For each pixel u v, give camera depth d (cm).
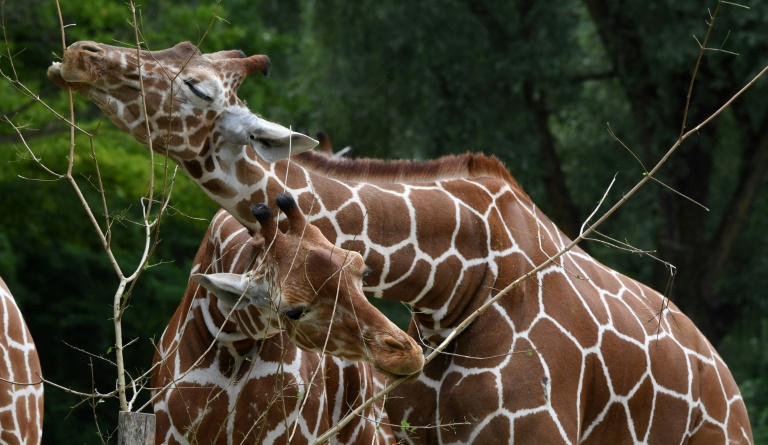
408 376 1042
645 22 3262
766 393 3803
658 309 1420
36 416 1262
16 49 2850
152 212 2794
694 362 1411
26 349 1262
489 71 3372
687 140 3450
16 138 2805
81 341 4041
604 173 3678
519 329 1249
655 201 3497
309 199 1177
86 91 1087
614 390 1305
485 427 1228
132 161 2841
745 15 3028
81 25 2955
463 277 1249
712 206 3884
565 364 1255
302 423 1272
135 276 1037
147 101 1084
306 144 1109
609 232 3669
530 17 3375
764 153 3466
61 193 3316
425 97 3453
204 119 1109
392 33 3372
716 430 1426
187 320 1295
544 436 1223
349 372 1392
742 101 3397
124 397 1008
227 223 1312
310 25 3688
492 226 1268
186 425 1259
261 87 3416
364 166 1251
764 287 3597
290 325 1069
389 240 1211
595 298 1319
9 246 3653
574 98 3531
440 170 1290
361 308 1047
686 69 3366
